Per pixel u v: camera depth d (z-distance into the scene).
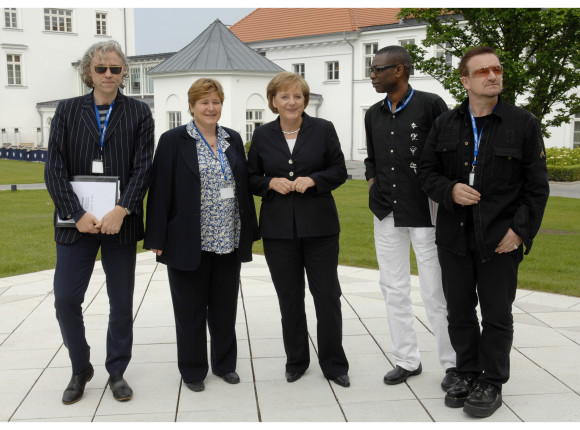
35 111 40.03
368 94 30.91
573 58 10.17
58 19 40.34
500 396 3.57
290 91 3.80
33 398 3.78
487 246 3.42
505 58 10.11
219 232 3.83
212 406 3.67
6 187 18.83
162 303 5.96
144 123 3.76
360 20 31.75
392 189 3.86
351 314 5.55
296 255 3.96
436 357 4.45
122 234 3.72
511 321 3.54
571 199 15.37
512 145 3.37
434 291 3.85
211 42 28.55
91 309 5.73
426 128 3.81
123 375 4.16
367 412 3.57
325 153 3.94
